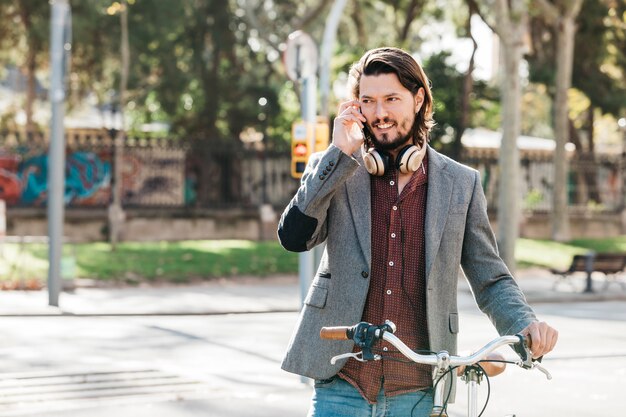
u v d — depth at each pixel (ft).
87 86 115.44
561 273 72.33
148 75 114.62
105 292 62.64
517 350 10.98
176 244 95.81
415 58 11.76
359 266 11.68
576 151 128.16
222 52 117.39
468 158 108.47
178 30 112.37
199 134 119.03
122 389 31.22
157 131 129.08
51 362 35.88
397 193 11.93
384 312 11.71
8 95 132.98
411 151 11.57
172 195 110.42
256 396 30.68
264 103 105.40
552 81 121.90
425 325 11.82
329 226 11.89
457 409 29.01
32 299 57.26
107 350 39.29
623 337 47.47
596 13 117.70
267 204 107.34
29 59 111.75
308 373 11.75
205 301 58.49
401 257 11.80
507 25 75.36
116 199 100.63
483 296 12.03
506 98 75.25
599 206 126.11
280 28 115.85
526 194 116.47
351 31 131.85
